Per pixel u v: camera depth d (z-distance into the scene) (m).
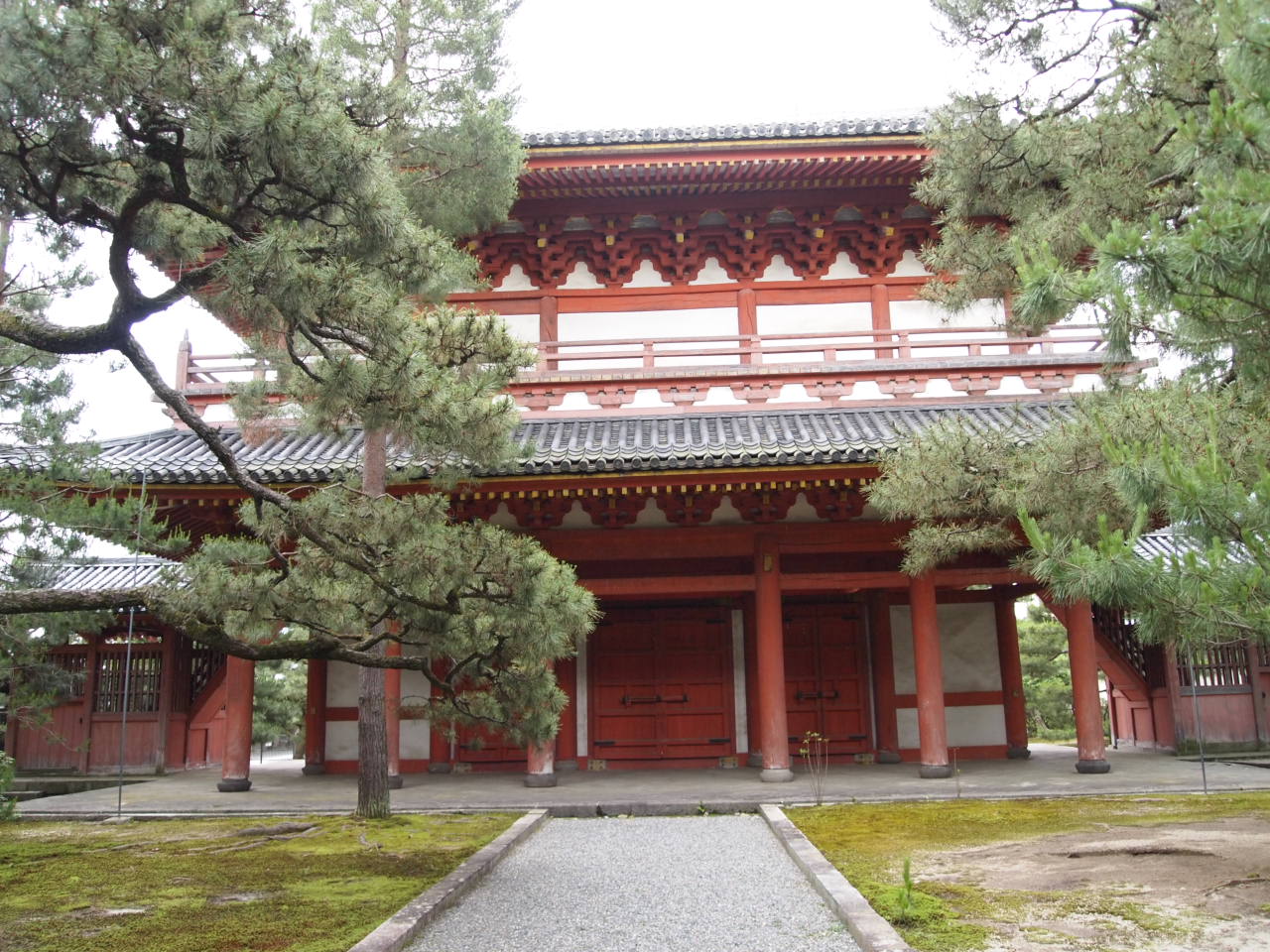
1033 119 10.72
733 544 16.52
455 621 8.67
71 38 6.11
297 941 6.81
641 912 7.97
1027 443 10.81
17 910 7.90
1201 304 6.16
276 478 14.13
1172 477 5.92
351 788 16.41
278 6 7.32
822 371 17.23
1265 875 8.17
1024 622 34.50
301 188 6.87
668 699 19.05
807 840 10.57
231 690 16.34
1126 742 22.53
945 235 11.84
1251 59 5.67
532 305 18.58
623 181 17.11
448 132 13.34
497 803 13.91
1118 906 7.30
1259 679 19.58
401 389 7.21
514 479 14.55
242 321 7.40
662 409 17.23
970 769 17.16
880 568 17.77
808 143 16.53
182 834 12.02
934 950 6.28
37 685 16.36
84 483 13.95
